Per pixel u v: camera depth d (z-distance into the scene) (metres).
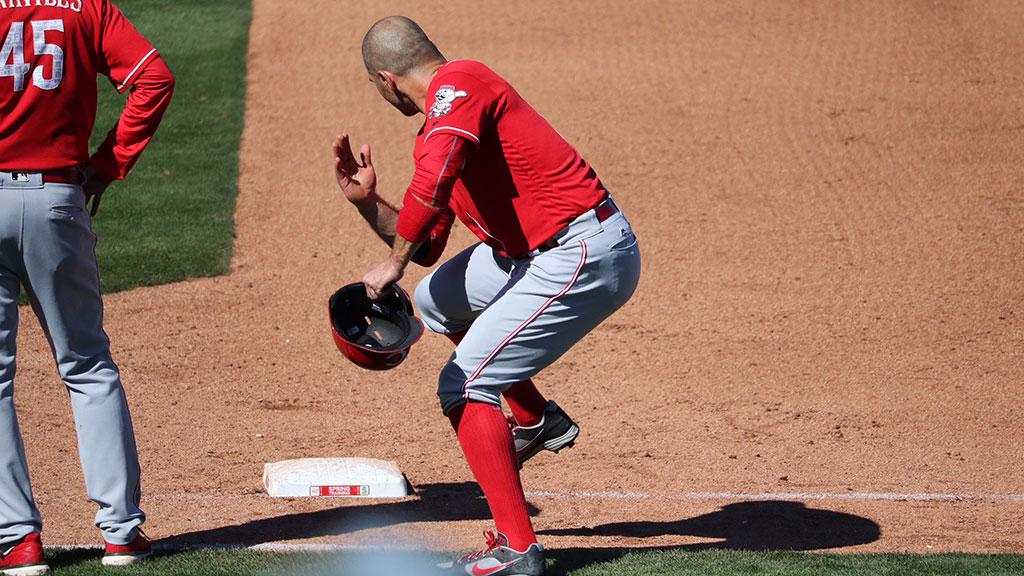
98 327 15.51
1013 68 52.09
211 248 38.03
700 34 57.59
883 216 39.78
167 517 18.62
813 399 26.58
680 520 18.84
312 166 44.72
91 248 15.27
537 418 17.14
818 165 44.00
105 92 51.25
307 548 16.80
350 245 38.50
